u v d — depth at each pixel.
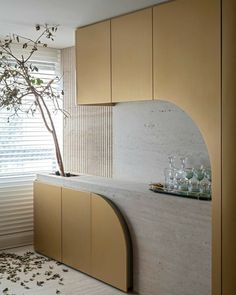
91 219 3.97
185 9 3.16
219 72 2.94
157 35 3.40
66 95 5.23
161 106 3.93
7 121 4.96
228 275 2.92
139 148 4.18
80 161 5.02
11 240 5.01
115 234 3.71
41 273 4.12
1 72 4.81
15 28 4.23
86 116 4.89
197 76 3.09
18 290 3.69
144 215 3.52
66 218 4.31
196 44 3.09
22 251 4.88
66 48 5.21
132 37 3.64
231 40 2.86
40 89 5.17
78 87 4.28
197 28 3.08
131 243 3.66
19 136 5.09
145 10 3.50
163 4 3.34
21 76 4.80
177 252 3.27
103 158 4.65
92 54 4.08
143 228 3.54
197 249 3.12
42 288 3.74
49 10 3.62
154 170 4.02
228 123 2.90
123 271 3.65
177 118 3.78
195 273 3.15
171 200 3.28
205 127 3.05
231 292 2.91
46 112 5.25
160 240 3.40
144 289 3.56
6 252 4.82
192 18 3.11
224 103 2.92
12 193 5.02
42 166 5.29
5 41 4.66
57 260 4.46
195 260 3.14
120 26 3.75
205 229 3.06
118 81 3.80
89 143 4.86
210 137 3.02
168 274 3.35
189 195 3.26
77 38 4.25
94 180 4.29
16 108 4.80
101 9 3.56
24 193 5.11
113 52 3.84
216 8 2.94
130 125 4.27
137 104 4.19
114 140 4.48
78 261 4.16
